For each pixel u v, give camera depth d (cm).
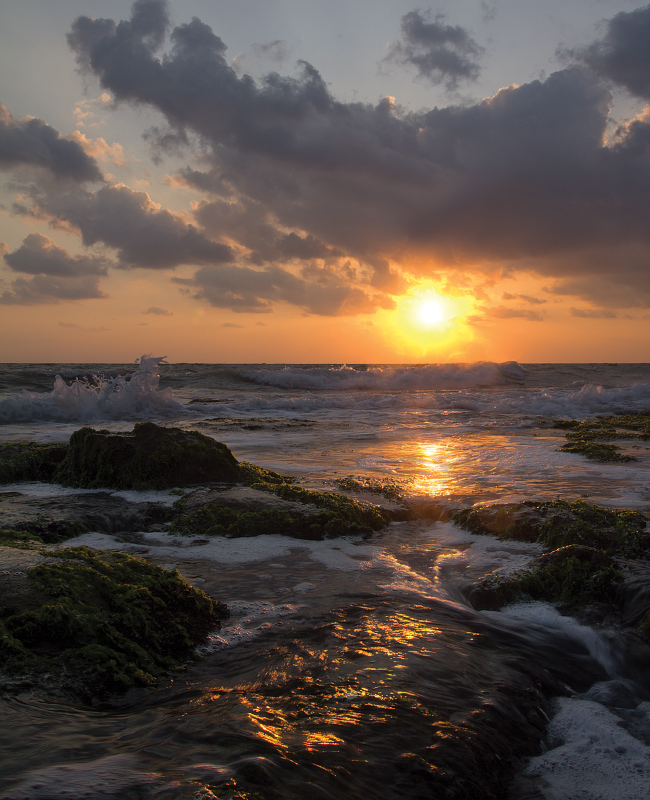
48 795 175
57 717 243
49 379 2953
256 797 181
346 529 600
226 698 265
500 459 1070
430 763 222
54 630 307
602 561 453
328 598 418
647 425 1583
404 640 339
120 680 285
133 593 344
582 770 251
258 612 387
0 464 803
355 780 204
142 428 812
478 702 274
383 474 919
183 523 602
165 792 179
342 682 278
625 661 357
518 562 502
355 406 2242
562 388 3209
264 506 640
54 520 580
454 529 634
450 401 2294
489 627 383
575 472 939
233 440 1330
